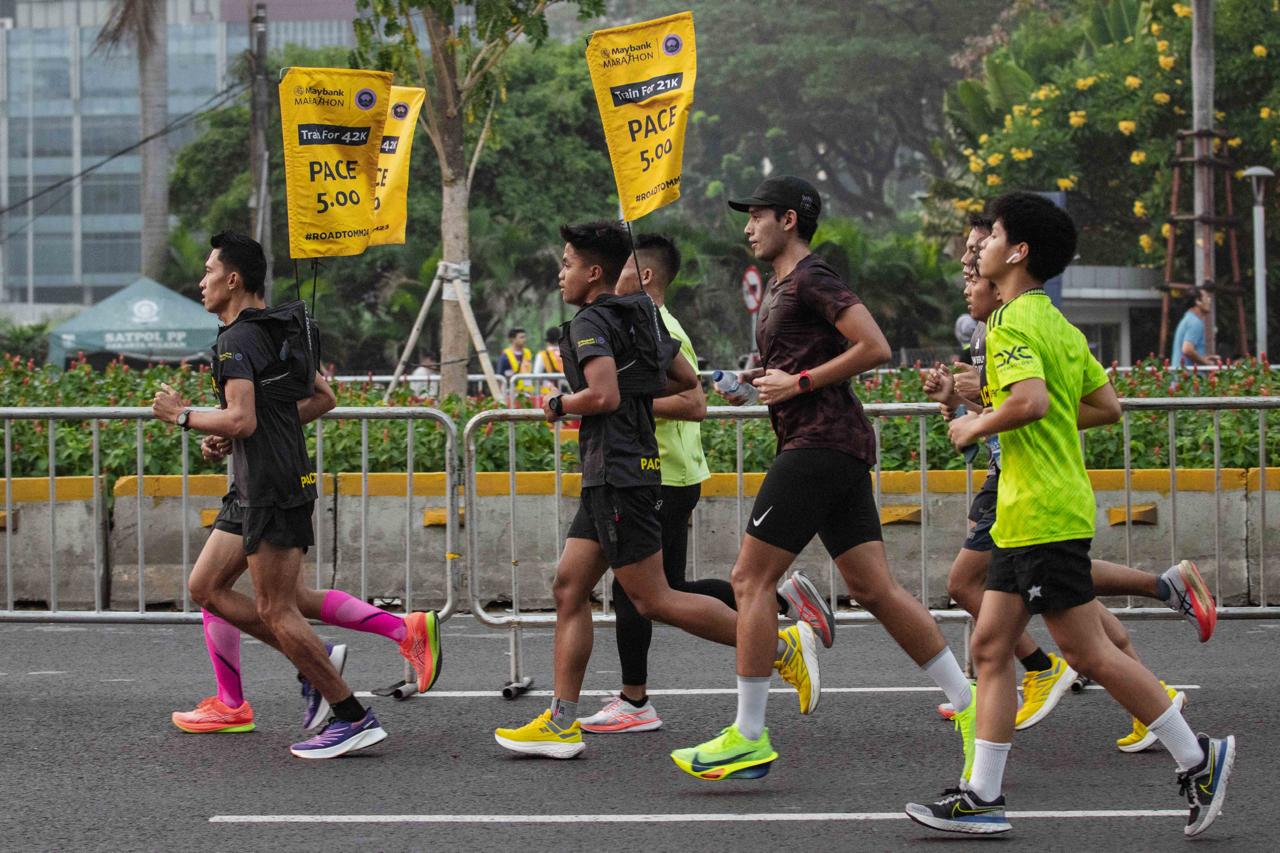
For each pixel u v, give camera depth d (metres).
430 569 10.50
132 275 74.94
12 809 5.97
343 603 6.98
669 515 7.05
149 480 10.51
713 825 5.75
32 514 10.50
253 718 7.45
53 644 9.49
